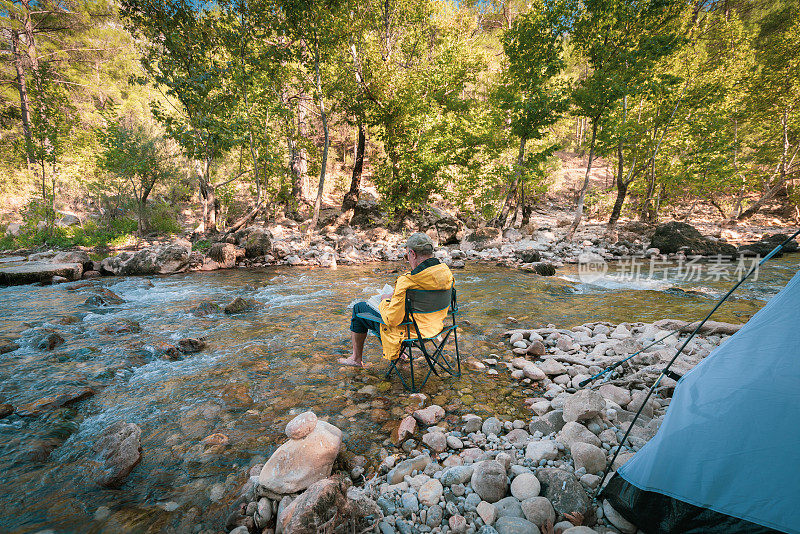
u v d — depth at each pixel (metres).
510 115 16.08
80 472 2.20
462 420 2.79
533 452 2.29
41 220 16.27
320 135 26.20
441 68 15.66
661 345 3.95
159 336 4.64
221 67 13.02
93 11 20.52
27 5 18.78
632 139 16.80
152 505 1.93
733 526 1.46
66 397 2.98
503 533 1.72
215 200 17.58
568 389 3.22
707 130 17.31
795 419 1.47
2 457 2.30
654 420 2.57
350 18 14.51
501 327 5.06
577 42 14.93
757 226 21.80
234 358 3.98
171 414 2.84
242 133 13.10
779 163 22.53
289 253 12.16
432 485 2.03
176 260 9.95
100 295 6.26
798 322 1.68
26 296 6.70
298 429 2.06
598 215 25.56
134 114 19.61
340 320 5.41
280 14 13.50
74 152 17.53
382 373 3.63
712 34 20.02
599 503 1.91
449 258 12.08
